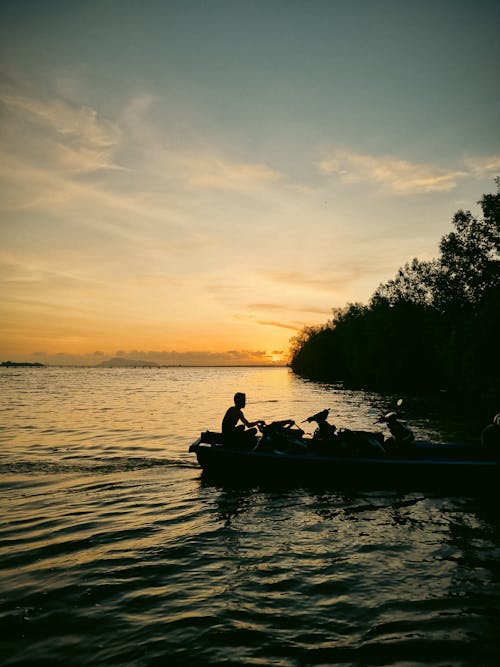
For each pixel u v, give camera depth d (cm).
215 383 6819
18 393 3894
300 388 5275
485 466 812
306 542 603
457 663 350
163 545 589
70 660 352
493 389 2616
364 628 397
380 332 5291
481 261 3734
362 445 915
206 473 930
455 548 580
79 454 1162
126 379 8925
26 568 517
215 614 419
